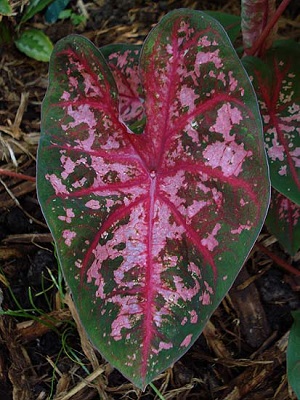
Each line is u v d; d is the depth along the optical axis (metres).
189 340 0.28
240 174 0.28
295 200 0.33
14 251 0.41
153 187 0.30
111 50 0.39
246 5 0.35
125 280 0.29
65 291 0.40
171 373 0.38
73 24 0.51
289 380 0.32
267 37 0.36
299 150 0.35
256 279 0.41
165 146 0.30
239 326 0.39
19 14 0.49
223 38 0.27
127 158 0.29
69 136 0.29
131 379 0.28
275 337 0.39
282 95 0.35
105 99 0.29
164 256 0.29
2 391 0.36
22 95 0.47
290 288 0.41
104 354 0.28
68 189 0.28
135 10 0.52
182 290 0.29
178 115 0.29
